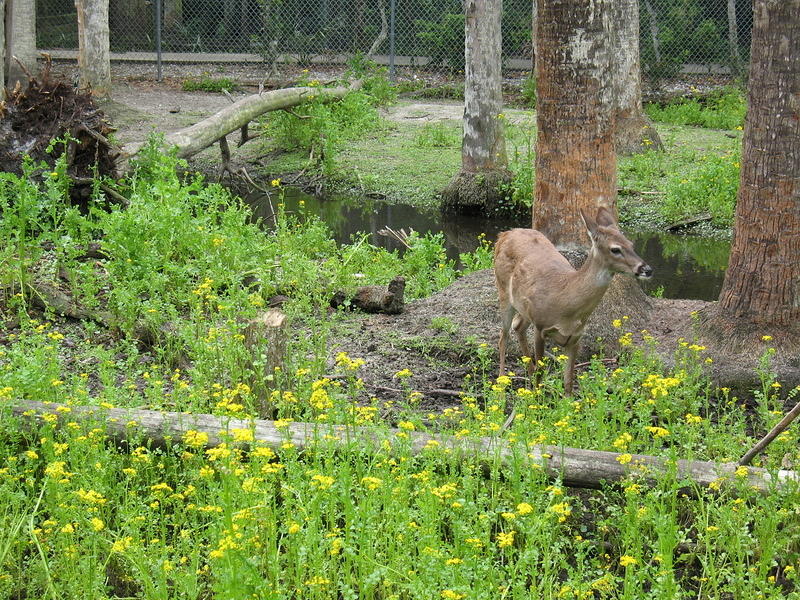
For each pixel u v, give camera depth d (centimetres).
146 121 2648
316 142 2380
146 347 1083
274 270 1304
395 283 1216
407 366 1083
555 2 1159
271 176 2303
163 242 1229
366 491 682
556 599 626
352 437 747
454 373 1077
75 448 707
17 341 1059
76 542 659
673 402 905
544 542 650
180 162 1783
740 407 966
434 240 1537
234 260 1264
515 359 1120
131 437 757
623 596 599
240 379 883
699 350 995
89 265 1179
